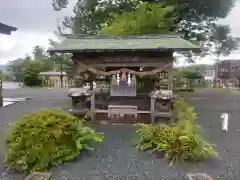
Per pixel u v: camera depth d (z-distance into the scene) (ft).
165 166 13.10
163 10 37.81
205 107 35.91
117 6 46.57
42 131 13.08
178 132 14.89
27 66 86.53
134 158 14.25
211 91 67.31
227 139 18.83
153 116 23.44
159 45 22.91
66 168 12.75
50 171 12.35
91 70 25.07
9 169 12.32
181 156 13.61
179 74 72.33
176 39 25.30
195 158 13.76
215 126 23.40
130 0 45.44
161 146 14.23
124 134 19.81
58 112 15.67
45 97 47.01
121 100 34.32
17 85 87.20
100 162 13.61
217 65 119.03
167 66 24.41
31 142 12.55
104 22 46.62
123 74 24.62
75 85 25.30
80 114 24.63
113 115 25.41
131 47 22.56
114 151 15.47
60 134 13.33
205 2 44.88
